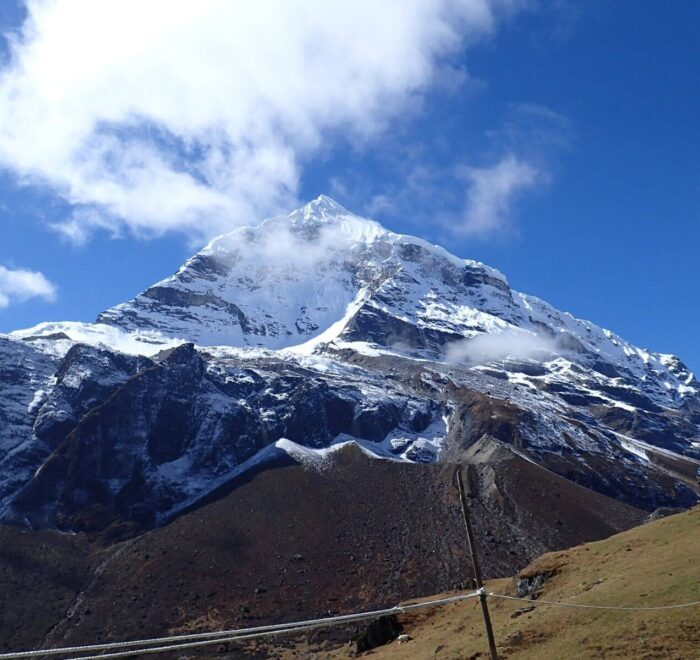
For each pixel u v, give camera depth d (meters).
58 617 188.50
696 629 58.09
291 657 155.12
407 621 99.56
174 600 195.25
